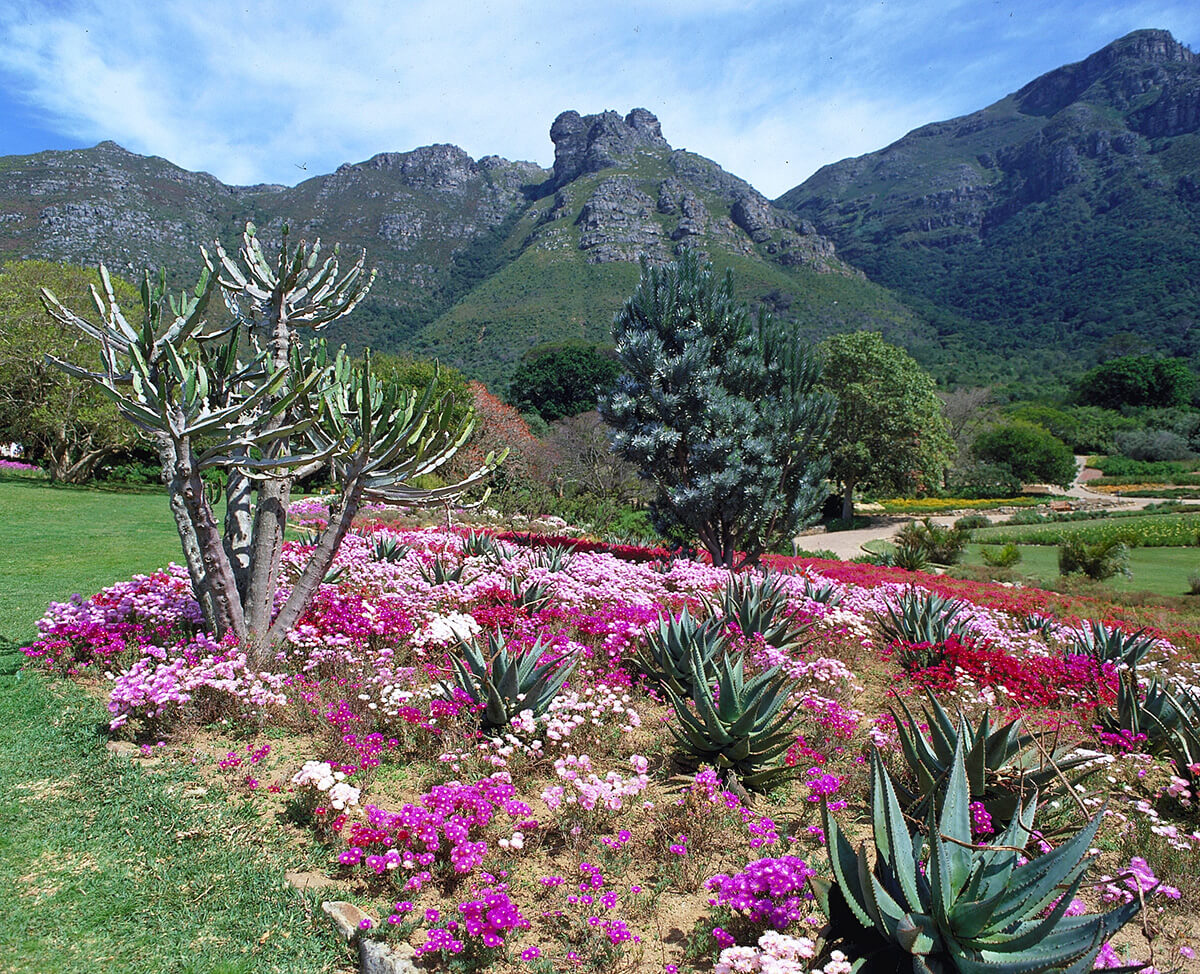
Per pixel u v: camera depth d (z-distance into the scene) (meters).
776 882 2.98
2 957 2.97
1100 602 14.60
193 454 6.10
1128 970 2.46
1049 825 4.20
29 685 5.96
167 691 4.85
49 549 13.12
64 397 28.19
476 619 7.65
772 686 5.27
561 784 4.58
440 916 3.23
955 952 2.64
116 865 3.62
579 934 3.16
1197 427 70.75
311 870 3.63
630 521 22.70
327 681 5.95
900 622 8.73
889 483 40.28
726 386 14.97
